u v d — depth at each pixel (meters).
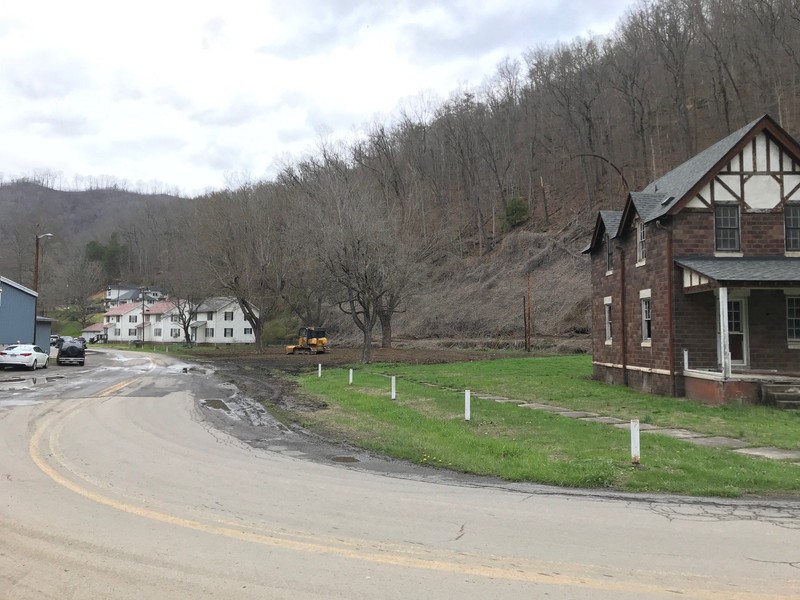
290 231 59.25
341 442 12.95
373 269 41.69
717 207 20.83
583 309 54.69
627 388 23.38
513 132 84.25
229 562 5.61
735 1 62.31
